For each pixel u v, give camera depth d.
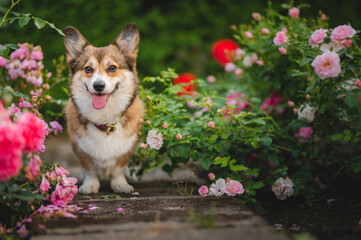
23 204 2.68
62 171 2.87
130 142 3.55
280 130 3.75
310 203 3.39
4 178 2.19
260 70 4.37
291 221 3.00
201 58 7.71
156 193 3.49
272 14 4.40
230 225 2.28
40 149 2.88
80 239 2.11
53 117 4.70
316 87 3.35
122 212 2.61
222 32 8.00
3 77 3.77
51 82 4.66
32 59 3.79
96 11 7.06
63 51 6.16
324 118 3.60
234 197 3.15
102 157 3.47
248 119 3.87
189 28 8.08
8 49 3.35
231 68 4.92
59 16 6.57
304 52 3.57
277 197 3.38
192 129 3.45
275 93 4.50
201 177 4.15
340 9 7.27
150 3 8.34
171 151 3.36
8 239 2.31
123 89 3.52
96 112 3.41
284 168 3.37
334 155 3.77
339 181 3.73
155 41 7.74
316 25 4.22
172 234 2.15
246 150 3.66
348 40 3.02
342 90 3.11
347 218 3.02
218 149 3.27
